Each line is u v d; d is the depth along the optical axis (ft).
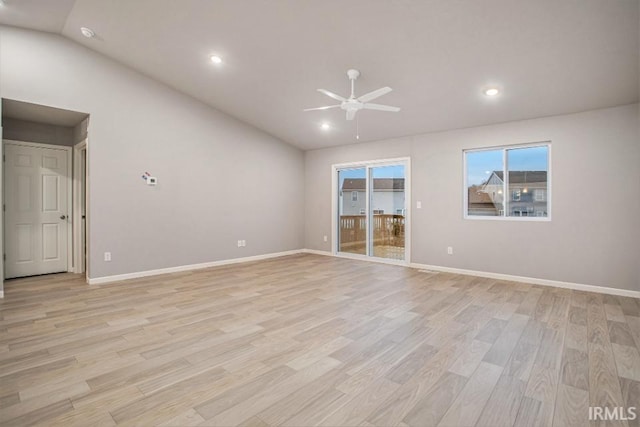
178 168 17.81
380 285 15.11
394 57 12.31
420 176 19.20
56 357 7.95
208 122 19.08
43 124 16.60
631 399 6.37
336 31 11.46
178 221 17.87
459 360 7.94
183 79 16.51
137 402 6.21
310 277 16.67
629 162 13.37
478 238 17.15
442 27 10.50
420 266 19.24
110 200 15.42
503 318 10.78
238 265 19.84
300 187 25.02
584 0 8.71
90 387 6.69
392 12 10.18
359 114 17.42
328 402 6.25
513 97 13.92
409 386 6.81
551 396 6.47
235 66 14.71
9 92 12.87
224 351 8.34
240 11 11.19
